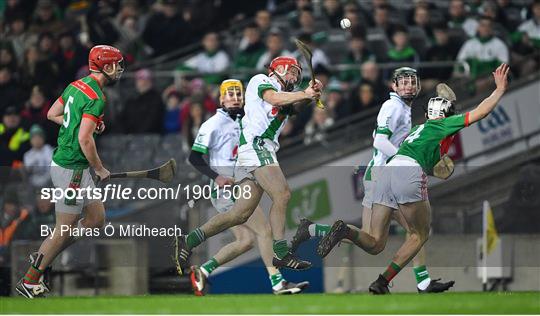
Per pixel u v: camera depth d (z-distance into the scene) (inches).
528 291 1310.3
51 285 1334.9
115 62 1200.2
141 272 1333.7
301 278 1332.4
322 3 2052.2
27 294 1235.9
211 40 1942.7
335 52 1978.3
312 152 1657.2
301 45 1171.3
